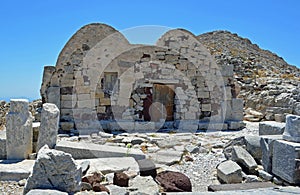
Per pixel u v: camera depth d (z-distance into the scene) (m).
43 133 7.01
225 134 11.61
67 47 12.48
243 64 18.69
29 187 4.31
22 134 6.58
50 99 11.98
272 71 19.55
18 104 6.66
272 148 6.09
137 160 6.94
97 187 4.81
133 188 4.95
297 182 5.35
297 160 5.31
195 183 6.30
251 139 7.10
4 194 4.95
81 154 7.17
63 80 12.34
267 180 5.97
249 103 15.71
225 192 4.85
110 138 10.22
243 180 6.20
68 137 10.45
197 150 8.77
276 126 7.16
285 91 14.33
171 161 7.57
